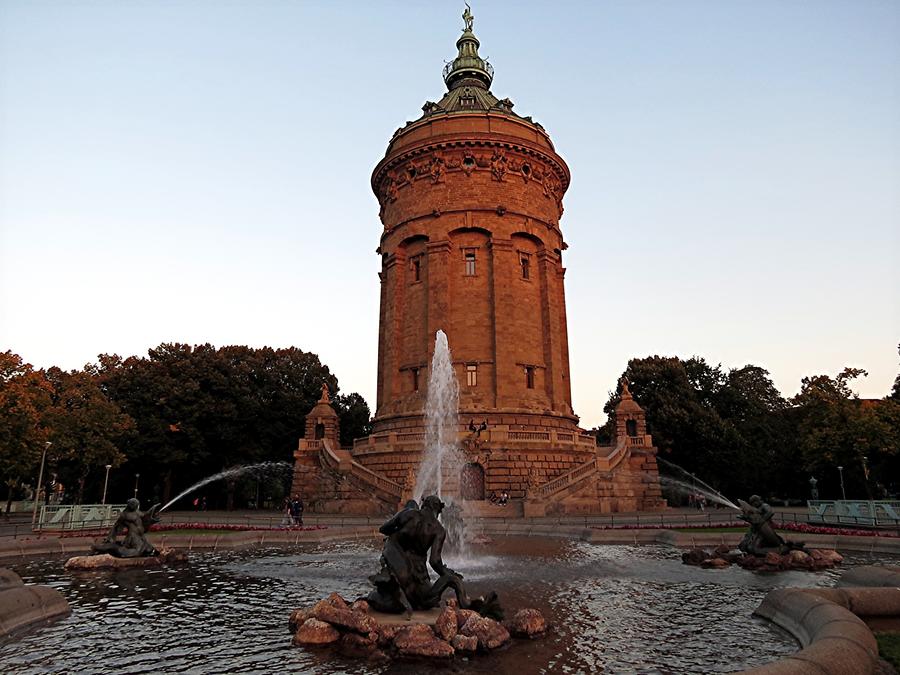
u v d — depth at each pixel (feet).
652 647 31.37
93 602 43.50
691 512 141.90
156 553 64.13
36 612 37.45
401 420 161.89
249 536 82.99
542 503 127.95
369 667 28.32
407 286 176.86
